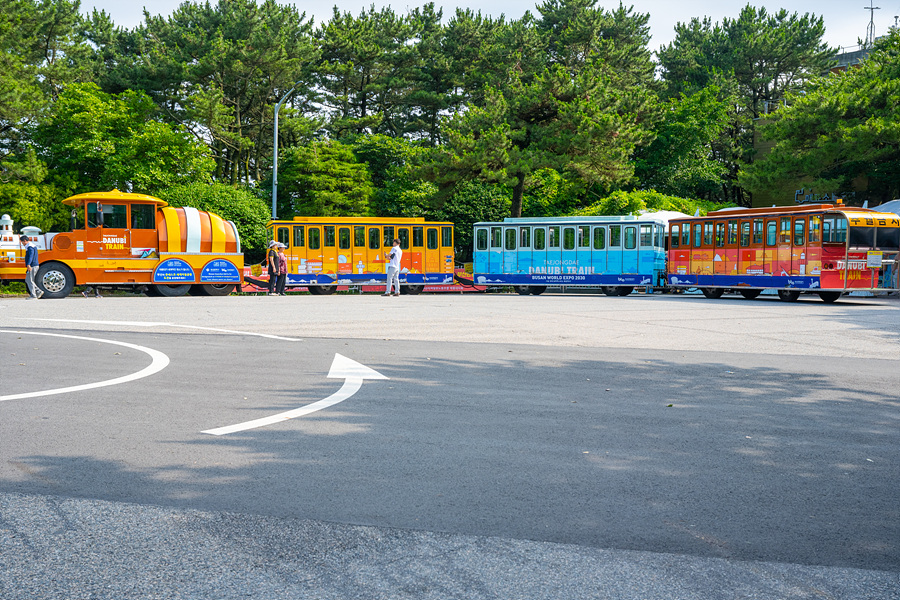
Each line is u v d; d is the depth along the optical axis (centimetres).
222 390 820
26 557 362
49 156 4547
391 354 1134
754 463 542
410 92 6184
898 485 492
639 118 4606
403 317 1789
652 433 634
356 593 325
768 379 930
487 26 6381
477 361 1069
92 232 2733
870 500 460
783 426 665
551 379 916
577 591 329
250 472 508
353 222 3338
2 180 4097
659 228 3200
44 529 398
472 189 4903
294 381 882
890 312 2030
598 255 3284
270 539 387
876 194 4544
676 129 5666
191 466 520
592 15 6112
